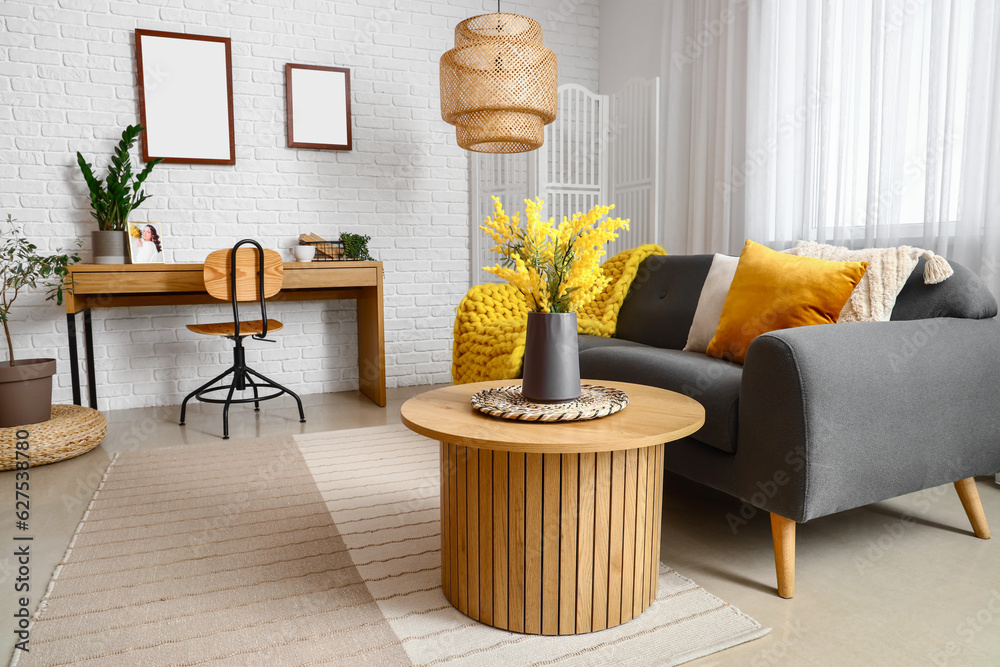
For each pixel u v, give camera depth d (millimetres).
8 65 3170
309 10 3670
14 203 3217
